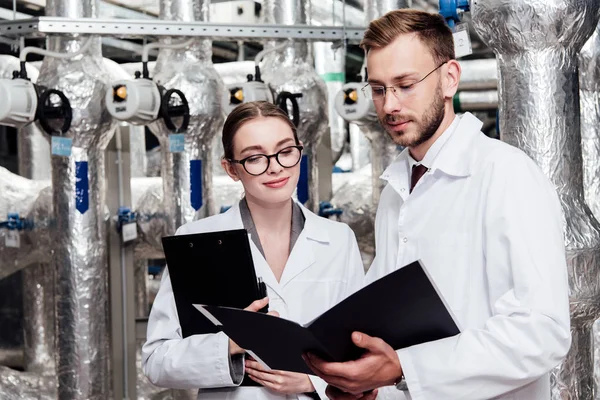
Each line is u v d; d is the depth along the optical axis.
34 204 2.93
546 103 2.10
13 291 4.08
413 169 1.60
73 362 2.63
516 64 2.12
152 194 2.99
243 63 3.42
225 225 1.73
